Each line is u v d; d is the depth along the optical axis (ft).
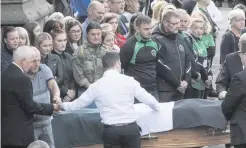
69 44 99.04
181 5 139.44
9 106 75.46
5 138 75.51
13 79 75.15
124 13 119.34
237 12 111.24
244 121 79.87
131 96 80.02
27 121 76.33
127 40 94.68
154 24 112.16
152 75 94.38
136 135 79.71
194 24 107.86
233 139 80.59
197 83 105.19
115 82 79.66
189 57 99.14
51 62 89.81
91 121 84.94
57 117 84.38
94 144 85.40
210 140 87.71
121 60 93.81
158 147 86.48
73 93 91.86
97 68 92.53
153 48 94.17
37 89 81.25
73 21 99.71
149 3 151.33
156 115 85.66
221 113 86.99
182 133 86.84
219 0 229.86
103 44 95.40
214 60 158.20
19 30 84.53
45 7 114.52
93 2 107.86
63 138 84.38
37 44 88.69
